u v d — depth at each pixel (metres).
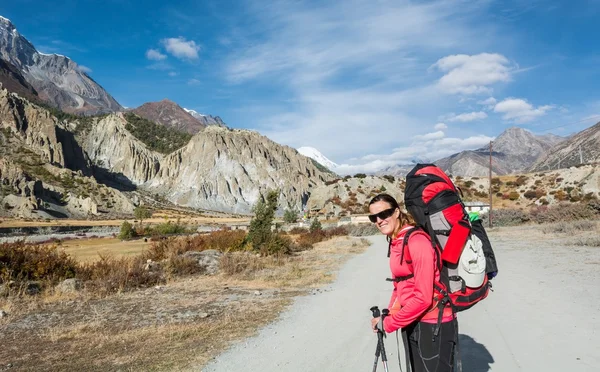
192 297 10.74
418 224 3.32
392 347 6.41
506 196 101.38
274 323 8.03
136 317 8.62
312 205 116.50
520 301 8.77
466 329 7.07
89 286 11.77
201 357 6.06
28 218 152.25
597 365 5.20
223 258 16.08
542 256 15.82
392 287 11.54
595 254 15.27
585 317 7.31
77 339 7.06
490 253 3.37
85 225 121.19
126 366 5.71
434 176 3.30
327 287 12.01
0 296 10.35
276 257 20.11
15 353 6.38
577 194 93.44
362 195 115.25
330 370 5.54
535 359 5.52
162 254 19.42
